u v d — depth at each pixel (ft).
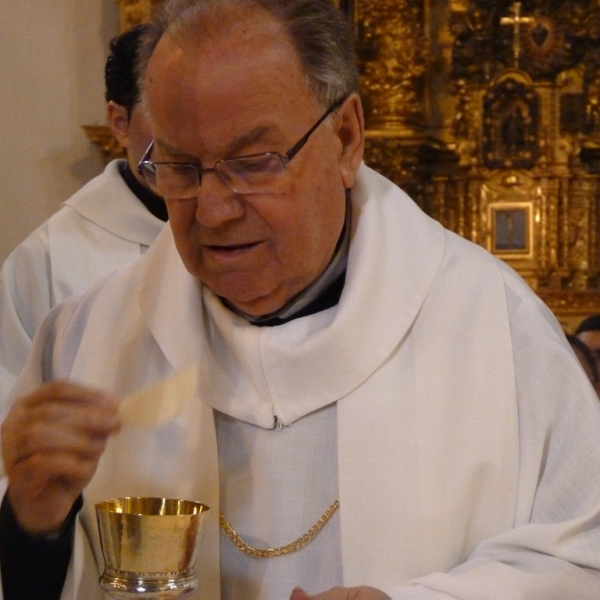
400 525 7.86
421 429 8.07
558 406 8.04
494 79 27.12
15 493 7.42
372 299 8.31
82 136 26.94
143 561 6.98
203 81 7.16
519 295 8.61
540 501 7.84
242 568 8.19
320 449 8.27
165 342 8.60
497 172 27.07
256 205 7.34
